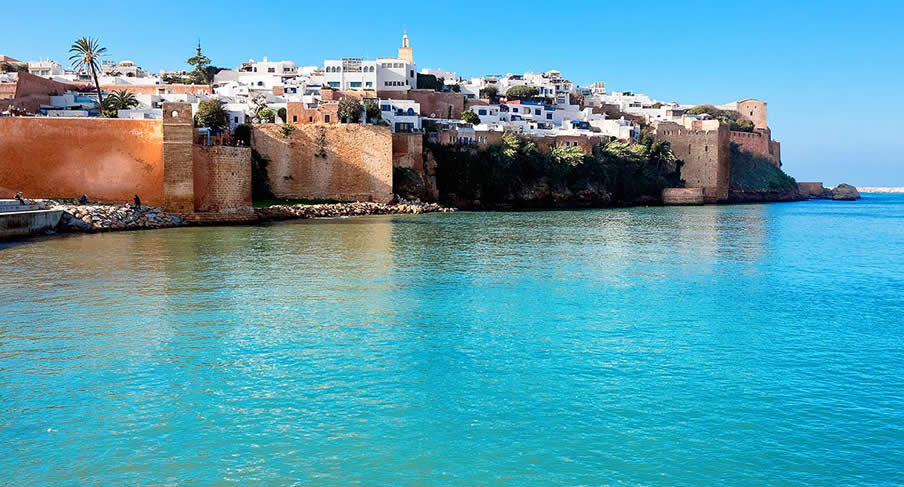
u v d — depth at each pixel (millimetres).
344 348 23203
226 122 92812
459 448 15773
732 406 18375
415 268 40281
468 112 125688
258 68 147875
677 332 26109
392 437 16297
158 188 66312
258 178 89312
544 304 30766
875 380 20609
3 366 21000
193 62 148000
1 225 50125
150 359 21797
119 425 16797
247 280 35531
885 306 31516
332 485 14141
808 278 39469
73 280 34875
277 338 24328
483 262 43219
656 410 18062
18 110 86625
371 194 91750
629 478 14516
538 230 67375
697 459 15352
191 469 14695
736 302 32062
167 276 36344
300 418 17328
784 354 23344
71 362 21438
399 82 130625
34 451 15391
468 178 107438
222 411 17672
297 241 53562
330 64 129875
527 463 15117
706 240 60562
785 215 104250
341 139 90875
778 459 15391
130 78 129375
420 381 20000
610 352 23156
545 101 154625
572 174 121938
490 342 24203
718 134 146875
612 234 64438
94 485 14008
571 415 17641
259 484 14133
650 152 143125
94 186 64625
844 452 15727
